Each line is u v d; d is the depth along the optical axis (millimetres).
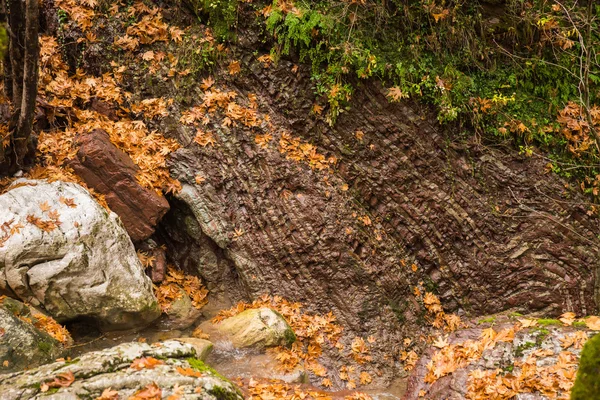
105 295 6164
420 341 7148
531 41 7980
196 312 7137
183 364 4801
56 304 6070
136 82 7895
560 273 7340
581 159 7625
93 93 7879
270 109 7676
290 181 7430
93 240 6250
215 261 7527
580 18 7969
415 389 6047
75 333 6363
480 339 6105
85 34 8094
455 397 5504
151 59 7898
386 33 7730
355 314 7082
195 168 7484
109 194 7059
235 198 7473
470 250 7492
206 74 7801
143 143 7496
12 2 6195
